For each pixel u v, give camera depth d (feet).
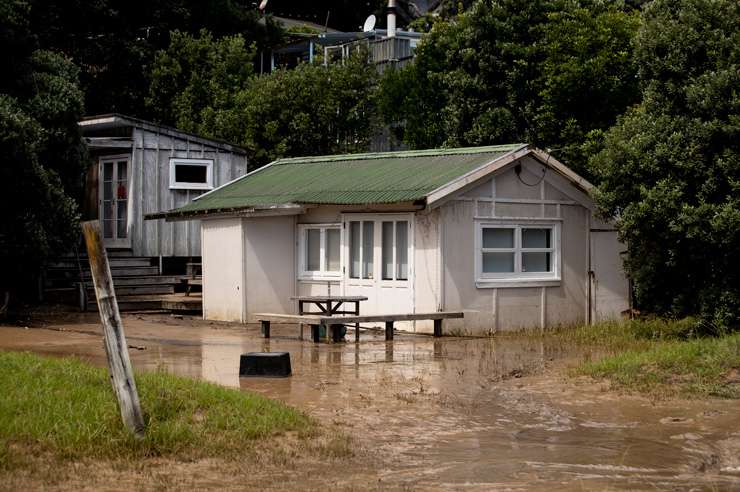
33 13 112.16
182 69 121.08
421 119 100.37
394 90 102.73
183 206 82.74
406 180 70.69
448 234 67.31
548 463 33.24
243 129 110.93
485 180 68.85
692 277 62.08
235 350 58.18
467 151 73.15
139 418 33.24
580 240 74.59
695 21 60.59
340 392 44.52
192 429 34.58
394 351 58.70
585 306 74.64
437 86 98.99
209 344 61.00
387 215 70.08
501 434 37.37
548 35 91.81
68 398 35.22
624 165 60.95
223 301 75.92
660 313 67.31
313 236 76.18
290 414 37.52
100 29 121.08
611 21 91.04
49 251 72.08
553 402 43.24
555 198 73.10
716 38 60.13
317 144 111.04
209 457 32.42
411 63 107.24
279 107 110.01
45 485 28.58
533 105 92.43
